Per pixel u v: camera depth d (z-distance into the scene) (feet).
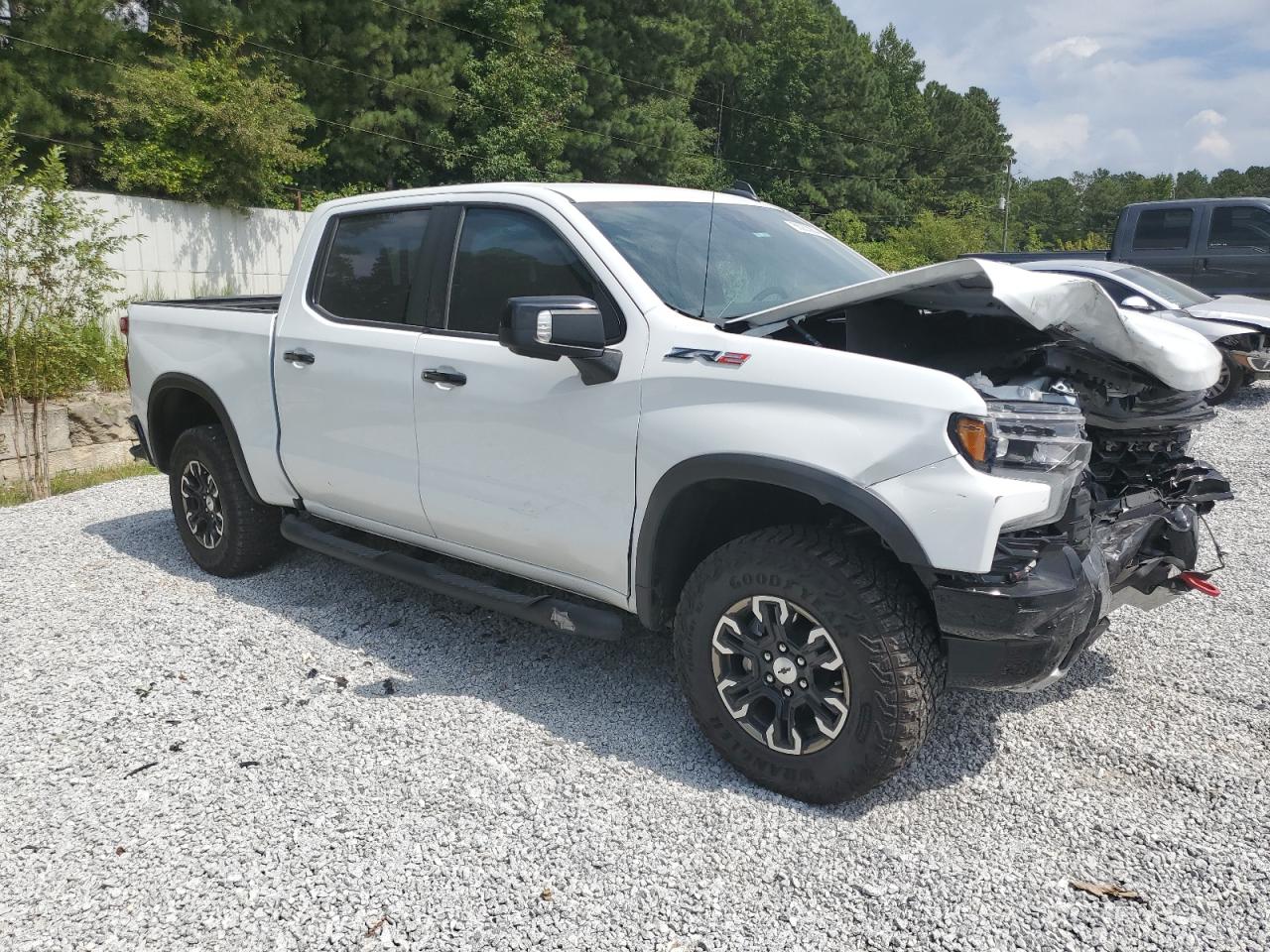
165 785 10.27
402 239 13.20
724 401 9.64
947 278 8.61
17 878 8.82
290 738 11.21
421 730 11.34
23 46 58.95
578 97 98.53
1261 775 10.18
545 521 11.30
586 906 8.30
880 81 212.23
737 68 186.39
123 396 31.24
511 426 11.39
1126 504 11.12
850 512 8.86
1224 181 520.01
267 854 9.07
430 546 13.28
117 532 20.22
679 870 8.76
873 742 9.05
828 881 8.58
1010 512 8.41
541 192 11.82
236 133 54.13
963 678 8.94
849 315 9.88
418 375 12.39
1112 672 12.73
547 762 10.61
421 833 9.34
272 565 17.13
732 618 9.87
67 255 27.20
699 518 10.56
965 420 8.48
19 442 27.12
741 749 10.03
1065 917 8.07
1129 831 9.25
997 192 280.31
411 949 7.86
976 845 9.07
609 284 10.78
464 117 89.40
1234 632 13.99
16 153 26.43
